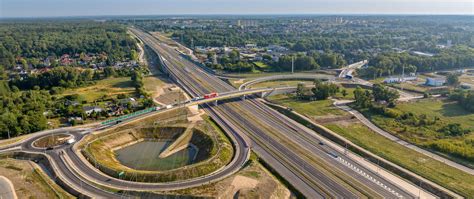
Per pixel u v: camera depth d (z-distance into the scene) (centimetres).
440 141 16800
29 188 12650
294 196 12725
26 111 19912
